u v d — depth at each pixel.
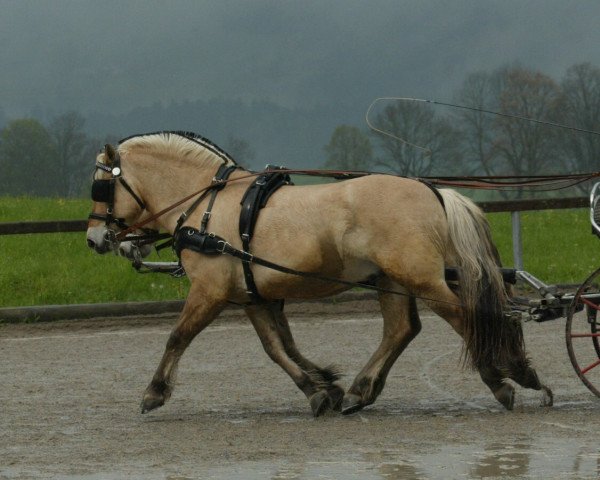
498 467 6.70
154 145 9.52
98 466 7.05
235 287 8.90
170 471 6.86
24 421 8.75
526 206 16.12
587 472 6.54
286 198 8.72
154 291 16.42
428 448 7.33
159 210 9.45
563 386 9.85
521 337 8.53
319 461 7.04
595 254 19.22
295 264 8.56
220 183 9.04
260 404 9.46
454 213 8.38
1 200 26.09
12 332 14.35
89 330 14.39
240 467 6.92
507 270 8.62
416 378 10.54
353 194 8.47
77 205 25.00
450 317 8.33
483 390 9.80
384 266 8.34
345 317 14.98
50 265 17.64
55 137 62.38
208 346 12.98
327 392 8.98
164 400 8.94
